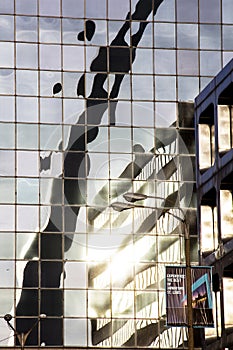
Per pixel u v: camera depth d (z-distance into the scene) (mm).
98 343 109250
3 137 111312
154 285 110812
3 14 112938
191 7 114562
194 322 56688
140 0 114188
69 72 112750
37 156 111438
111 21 113812
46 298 109188
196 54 114062
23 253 109688
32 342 108312
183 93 113375
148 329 109875
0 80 112000
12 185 110688
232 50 114500
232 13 115000
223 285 87125
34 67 112500
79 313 109500
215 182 89812
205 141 95375
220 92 88500
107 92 112812
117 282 110500
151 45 113812
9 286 109000
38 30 113000
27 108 111812
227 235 87938
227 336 85688
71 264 110188
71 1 113500
